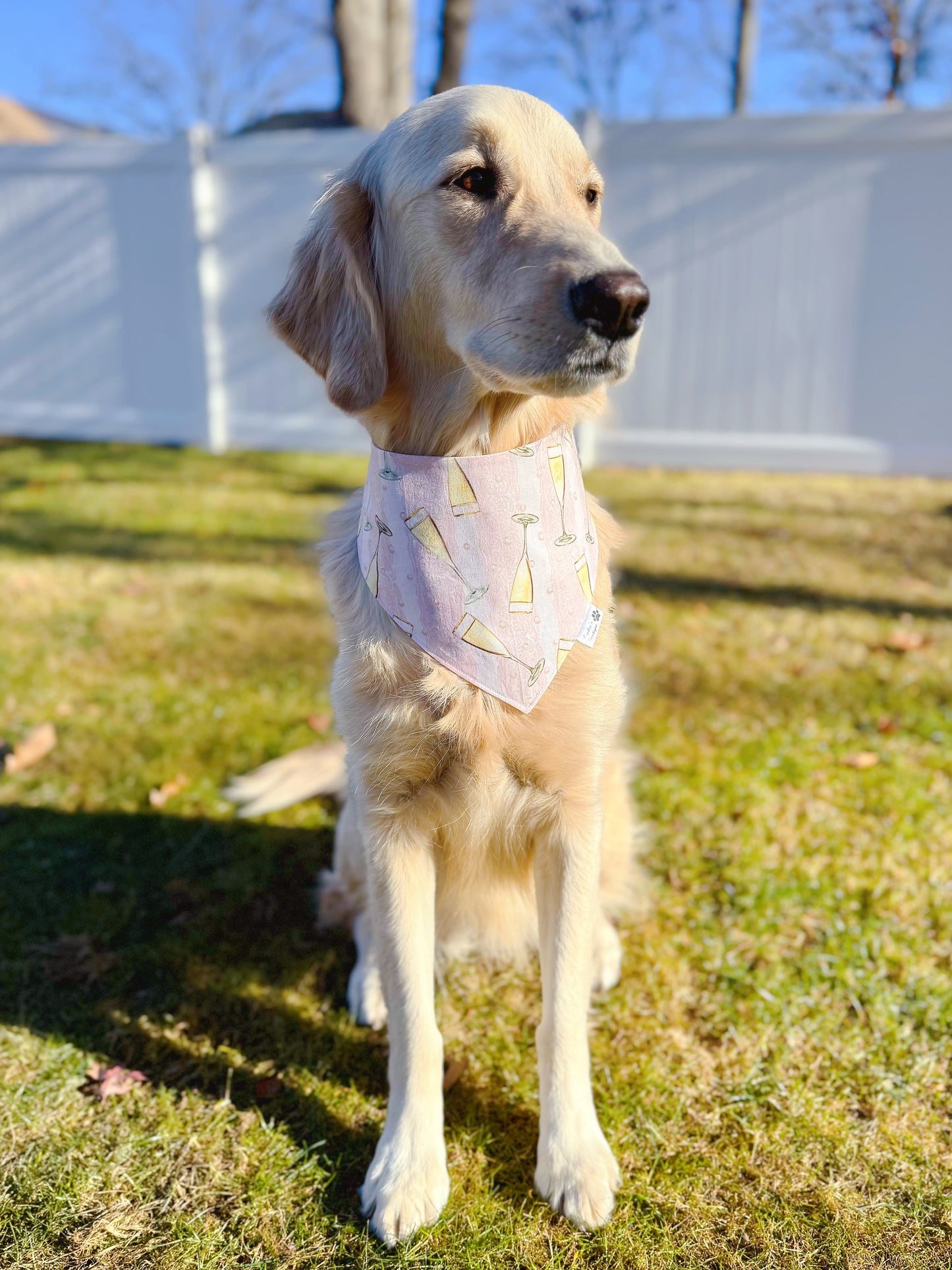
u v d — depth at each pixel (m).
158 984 0.99
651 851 1.18
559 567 0.79
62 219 3.56
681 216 3.09
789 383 3.16
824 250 3.01
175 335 3.58
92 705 1.58
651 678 1.65
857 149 2.91
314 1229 0.73
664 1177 0.77
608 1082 0.86
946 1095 0.84
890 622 1.88
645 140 3.04
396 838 0.81
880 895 1.08
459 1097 0.86
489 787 0.81
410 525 0.79
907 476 3.13
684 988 0.97
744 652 1.75
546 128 0.79
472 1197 0.76
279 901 1.12
